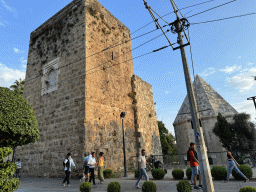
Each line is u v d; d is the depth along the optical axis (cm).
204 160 625
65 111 1375
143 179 1064
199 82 2383
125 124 1627
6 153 549
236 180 869
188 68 736
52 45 1702
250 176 862
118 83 1683
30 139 624
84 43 1433
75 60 1452
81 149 1188
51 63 1642
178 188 618
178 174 1014
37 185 972
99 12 1670
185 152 2080
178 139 2258
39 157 1413
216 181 865
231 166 829
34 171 1403
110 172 1220
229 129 1722
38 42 1859
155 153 1897
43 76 1658
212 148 1853
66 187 899
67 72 1475
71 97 1375
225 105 2081
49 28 1800
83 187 728
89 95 1334
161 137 2652
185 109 2281
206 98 2150
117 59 1755
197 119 668
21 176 1473
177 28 789
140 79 2019
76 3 1623
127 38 1997
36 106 1606
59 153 1298
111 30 1773
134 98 1809
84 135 1208
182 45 763
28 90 1745
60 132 1348
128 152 1552
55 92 1500
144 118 1888
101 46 1590
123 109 1655
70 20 1619
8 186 541
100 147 1298
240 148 1619
